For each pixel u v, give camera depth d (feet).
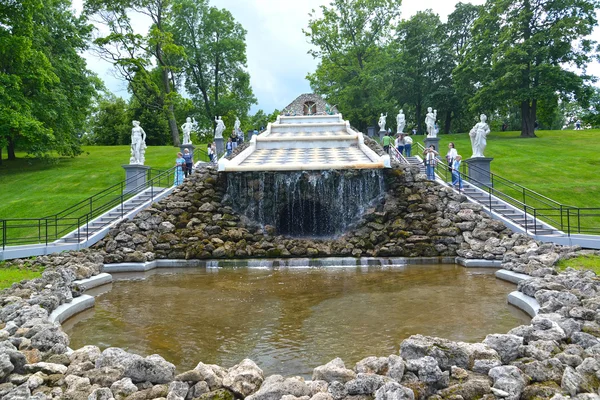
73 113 118.42
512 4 140.67
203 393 17.34
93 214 70.49
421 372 17.65
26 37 93.50
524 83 136.56
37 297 29.55
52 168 104.32
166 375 18.79
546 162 89.30
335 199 64.28
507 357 19.69
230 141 102.73
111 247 53.57
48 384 18.45
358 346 24.04
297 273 47.73
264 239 57.93
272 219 64.59
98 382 18.25
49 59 108.99
